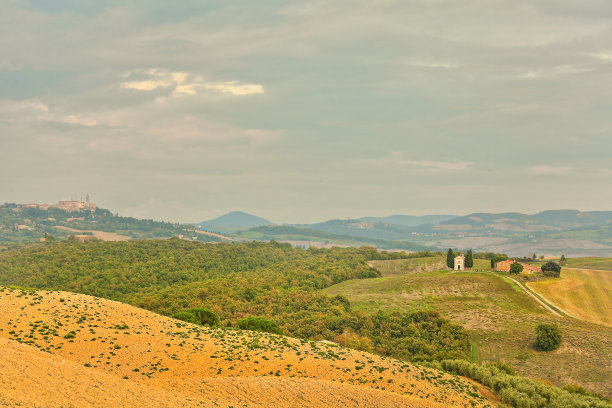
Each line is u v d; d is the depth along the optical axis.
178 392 44.09
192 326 66.81
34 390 33.44
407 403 50.38
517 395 60.03
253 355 57.44
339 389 50.53
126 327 59.56
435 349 116.94
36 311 57.88
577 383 98.44
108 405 35.16
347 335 129.12
